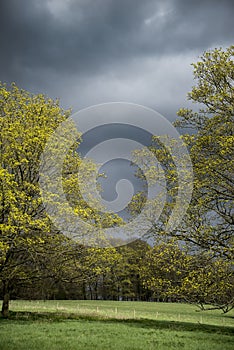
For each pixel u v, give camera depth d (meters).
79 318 27.95
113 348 16.75
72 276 26.23
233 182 19.44
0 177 19.45
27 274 24.88
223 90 20.06
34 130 23.08
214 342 19.11
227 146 18.16
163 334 21.31
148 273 20.66
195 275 18.62
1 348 15.67
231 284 18.77
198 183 19.14
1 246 18.75
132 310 42.84
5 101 25.44
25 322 24.14
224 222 19.73
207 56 20.70
